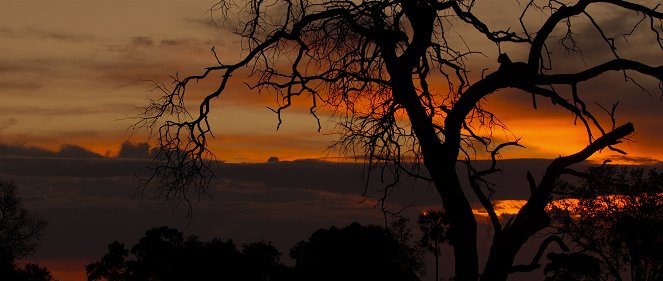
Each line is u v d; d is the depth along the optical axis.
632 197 30.67
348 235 36.66
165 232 50.25
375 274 35.53
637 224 31.42
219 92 12.48
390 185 12.35
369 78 12.16
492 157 11.83
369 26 12.07
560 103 11.73
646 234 31.73
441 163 11.70
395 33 12.00
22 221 48.22
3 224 47.69
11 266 48.19
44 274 50.06
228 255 44.75
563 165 11.56
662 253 32.34
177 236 50.12
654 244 31.98
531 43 11.88
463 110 11.73
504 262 11.55
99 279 53.09
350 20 12.04
